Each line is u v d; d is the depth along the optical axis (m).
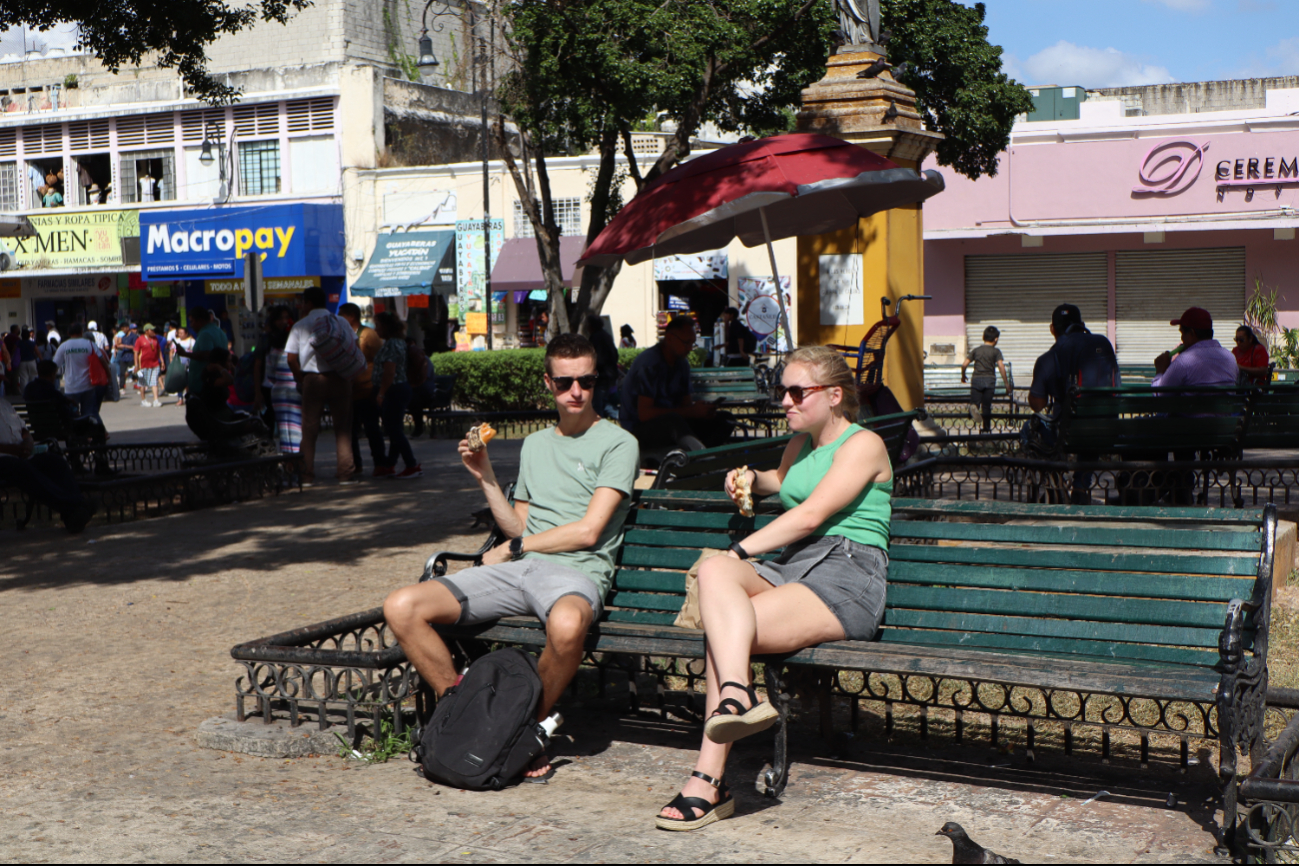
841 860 3.42
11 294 38.88
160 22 14.09
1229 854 3.39
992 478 10.59
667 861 3.43
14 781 4.20
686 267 30.70
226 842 3.62
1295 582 6.75
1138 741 4.47
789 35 15.98
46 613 6.89
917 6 20.73
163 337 36.62
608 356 15.08
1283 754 3.54
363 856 3.50
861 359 9.94
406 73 36.78
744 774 4.19
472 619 4.38
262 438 12.05
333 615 6.68
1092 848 3.48
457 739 4.05
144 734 4.69
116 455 14.11
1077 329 9.28
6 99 37.91
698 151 31.41
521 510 4.71
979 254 30.05
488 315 30.09
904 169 7.63
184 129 35.69
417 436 17.80
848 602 4.00
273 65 36.00
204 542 9.11
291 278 34.44
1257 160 26.69
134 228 35.94
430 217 32.97
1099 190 28.20
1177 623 3.73
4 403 9.53
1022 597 3.98
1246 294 27.48
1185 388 8.48
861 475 4.08
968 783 4.06
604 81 15.51
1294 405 8.48
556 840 3.60
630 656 4.88
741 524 4.51
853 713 4.51
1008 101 22.12
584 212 31.70
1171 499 8.68
